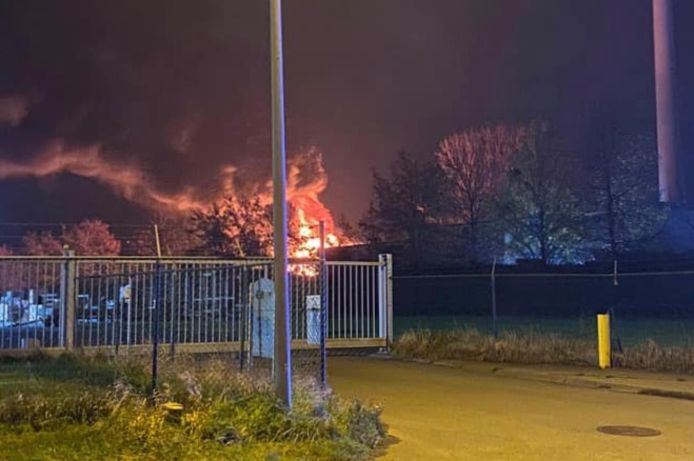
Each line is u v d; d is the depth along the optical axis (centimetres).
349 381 1495
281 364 923
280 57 959
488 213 4059
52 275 1812
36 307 1797
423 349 1906
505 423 1058
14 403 890
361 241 5209
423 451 880
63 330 1789
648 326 2575
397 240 4269
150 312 1773
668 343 1944
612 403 1237
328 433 873
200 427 851
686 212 3844
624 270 3338
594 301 3266
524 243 3831
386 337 2041
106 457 758
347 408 970
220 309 1809
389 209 4288
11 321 1777
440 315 3406
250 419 877
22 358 1631
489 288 3447
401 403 1234
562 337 1998
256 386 1002
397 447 900
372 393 1340
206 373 1134
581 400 1269
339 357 1939
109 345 1753
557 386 1436
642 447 906
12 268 1789
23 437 814
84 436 823
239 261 1842
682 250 3584
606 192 3791
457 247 4053
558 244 3750
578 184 3834
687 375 1505
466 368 1700
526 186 3850
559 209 3781
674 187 3919
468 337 1933
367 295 2072
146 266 2100
